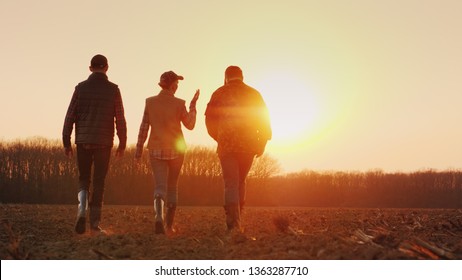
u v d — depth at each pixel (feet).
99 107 53.01
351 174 432.25
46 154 381.60
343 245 38.19
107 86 53.67
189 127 55.42
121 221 67.87
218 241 42.98
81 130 52.80
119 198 385.91
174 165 54.65
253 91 52.60
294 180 428.56
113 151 387.75
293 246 37.52
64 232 53.57
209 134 53.21
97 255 37.78
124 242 42.70
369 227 58.80
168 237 47.57
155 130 54.03
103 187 53.31
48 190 380.99
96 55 54.44
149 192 389.19
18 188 379.55
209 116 52.19
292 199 426.51
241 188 53.88
